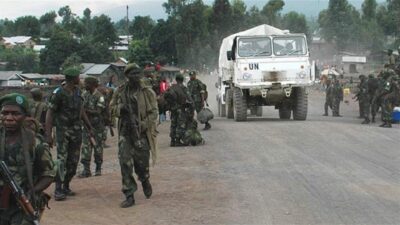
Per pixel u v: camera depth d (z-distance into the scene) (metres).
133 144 8.36
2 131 4.84
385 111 18.94
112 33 124.62
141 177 8.66
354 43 113.50
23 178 4.80
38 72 101.44
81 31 137.25
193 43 107.50
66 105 8.84
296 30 117.75
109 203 8.62
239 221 7.35
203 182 9.92
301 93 21.77
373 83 21.08
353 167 11.06
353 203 8.23
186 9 108.25
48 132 8.72
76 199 8.95
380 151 13.12
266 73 21.14
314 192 8.96
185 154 13.20
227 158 12.41
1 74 87.75
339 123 20.14
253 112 26.42
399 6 114.12
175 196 8.91
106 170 11.86
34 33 180.62
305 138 15.49
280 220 7.36
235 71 21.34
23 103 4.81
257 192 9.02
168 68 82.31
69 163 8.99
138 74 8.27
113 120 8.38
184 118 14.69
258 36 21.45
